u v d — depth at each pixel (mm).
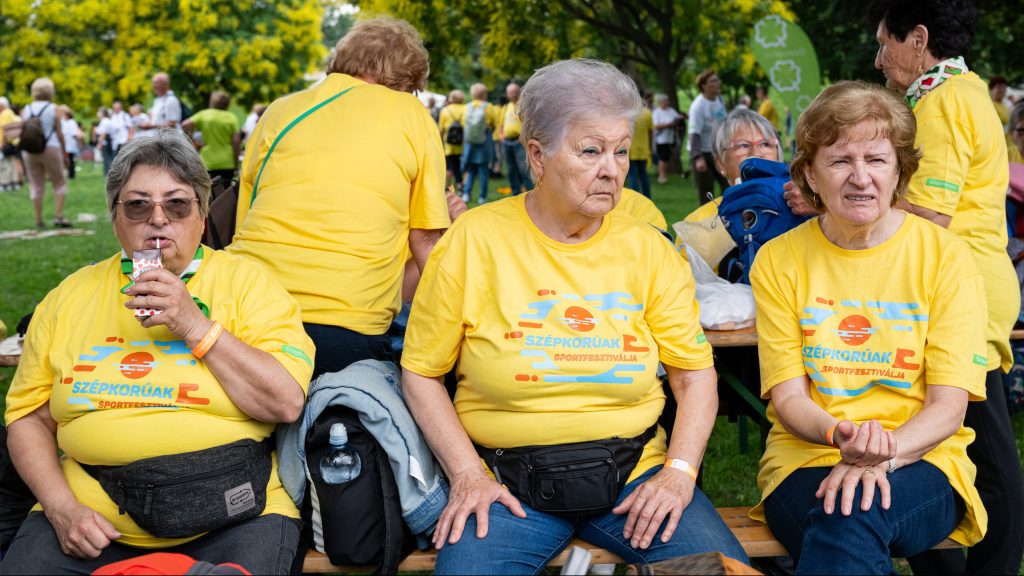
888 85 3215
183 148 2484
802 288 2604
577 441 2484
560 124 2346
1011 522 2816
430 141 3369
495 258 2506
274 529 2418
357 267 3115
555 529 2477
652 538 2389
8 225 12695
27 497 2668
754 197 3234
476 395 2543
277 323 2535
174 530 2338
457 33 19312
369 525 2441
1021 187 4012
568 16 19172
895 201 2518
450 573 2307
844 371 2533
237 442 2420
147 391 2395
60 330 2490
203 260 2561
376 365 2715
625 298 2514
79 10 31000
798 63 8086
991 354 2885
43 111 12023
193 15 29484
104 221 13133
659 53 19344
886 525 2340
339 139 3186
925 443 2391
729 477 4172
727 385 3635
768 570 3061
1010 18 16297
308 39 31188
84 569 2332
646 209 3723
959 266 2492
